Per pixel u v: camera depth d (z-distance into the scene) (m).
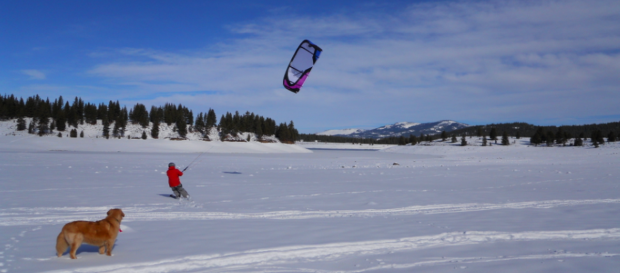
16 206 9.17
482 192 13.50
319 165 32.41
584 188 14.70
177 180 11.30
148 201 10.66
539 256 5.29
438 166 31.66
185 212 8.91
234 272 4.47
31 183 14.04
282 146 83.12
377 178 19.72
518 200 11.51
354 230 6.90
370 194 12.83
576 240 6.32
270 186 15.05
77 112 93.50
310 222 7.72
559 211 9.42
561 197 12.14
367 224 7.53
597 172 22.95
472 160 45.00
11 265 4.56
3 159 28.02
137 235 6.30
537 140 92.31
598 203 10.81
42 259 4.84
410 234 6.59
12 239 5.89
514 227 7.26
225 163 32.50
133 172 20.52
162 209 9.35
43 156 34.47
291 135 114.88
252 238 6.15
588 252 5.51
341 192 13.34
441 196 12.40
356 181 17.91
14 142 56.50
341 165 32.69
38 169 20.33
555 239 6.39
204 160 36.69
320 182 17.14
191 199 11.30
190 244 5.70
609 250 5.63
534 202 11.09
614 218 8.34
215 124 104.69
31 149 53.78
